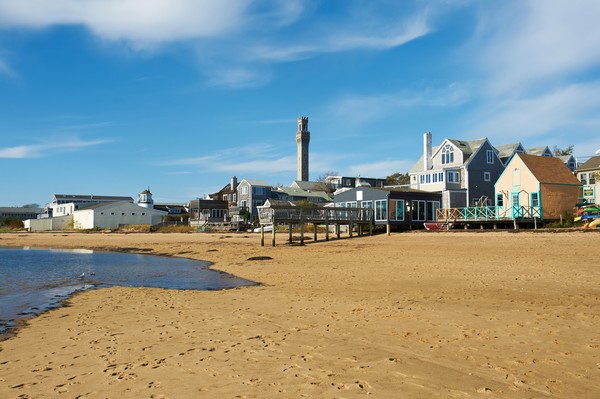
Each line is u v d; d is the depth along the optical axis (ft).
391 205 143.02
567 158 188.65
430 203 152.05
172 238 184.03
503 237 96.17
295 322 35.78
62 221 312.71
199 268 85.25
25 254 129.59
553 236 89.81
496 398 19.35
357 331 31.99
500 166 177.47
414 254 86.02
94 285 64.95
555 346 26.35
